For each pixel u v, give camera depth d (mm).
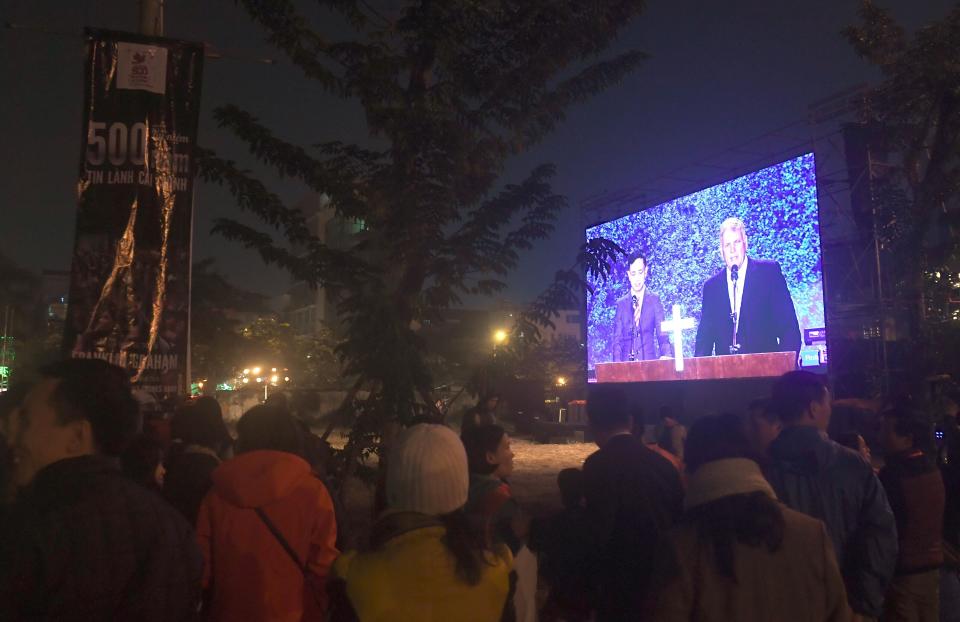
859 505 3197
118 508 1873
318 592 3035
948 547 4469
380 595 1986
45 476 1885
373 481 5988
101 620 1781
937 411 13664
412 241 5617
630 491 3260
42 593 1724
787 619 2352
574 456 22562
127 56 6023
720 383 22141
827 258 19156
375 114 5734
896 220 15648
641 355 24500
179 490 3611
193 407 3939
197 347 24109
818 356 18594
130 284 5832
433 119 5598
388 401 5309
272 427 3371
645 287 24469
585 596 3289
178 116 6047
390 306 5383
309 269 5805
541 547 3418
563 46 5953
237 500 2982
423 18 5746
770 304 19969
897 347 16984
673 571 2441
